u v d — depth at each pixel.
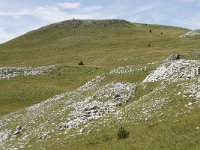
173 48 113.94
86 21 175.38
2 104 71.69
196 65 47.19
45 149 37.38
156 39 142.12
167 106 36.47
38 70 91.12
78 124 42.03
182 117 32.75
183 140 28.95
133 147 30.11
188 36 136.00
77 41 147.00
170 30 171.50
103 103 45.94
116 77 57.69
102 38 151.50
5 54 135.25
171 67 49.19
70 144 36.06
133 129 34.12
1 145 45.84
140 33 161.62
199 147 27.23
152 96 40.78
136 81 54.59
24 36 165.25
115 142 32.41
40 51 137.25
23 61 122.56
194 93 36.56
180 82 40.94
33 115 53.00
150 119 35.16
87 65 96.44
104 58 106.88
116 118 38.94
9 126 52.06
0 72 89.88
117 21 177.75
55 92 76.69
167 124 32.41
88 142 34.53
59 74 87.94
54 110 51.28
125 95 46.69
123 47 129.88
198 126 30.36
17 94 76.19
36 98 74.06
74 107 47.84
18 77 87.06
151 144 29.73
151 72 54.28
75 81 83.62
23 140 44.34
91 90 54.12
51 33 164.38
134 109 39.41
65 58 117.75
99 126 38.50
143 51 113.50
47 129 44.38
